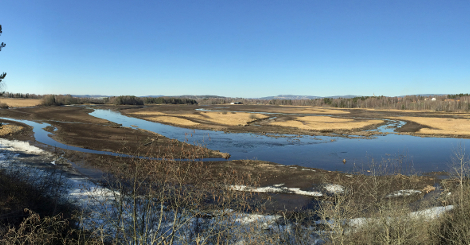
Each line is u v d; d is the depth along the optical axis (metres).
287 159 24.88
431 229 7.62
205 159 24.19
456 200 10.88
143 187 9.89
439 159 24.53
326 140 34.72
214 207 10.72
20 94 134.75
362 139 35.81
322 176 19.00
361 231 7.59
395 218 6.89
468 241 6.74
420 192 15.18
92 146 27.92
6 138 30.59
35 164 20.11
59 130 37.50
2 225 7.25
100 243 6.77
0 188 10.14
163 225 8.37
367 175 19.41
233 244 8.16
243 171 20.28
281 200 14.95
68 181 15.80
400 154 26.75
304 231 10.36
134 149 26.73
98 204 10.62
